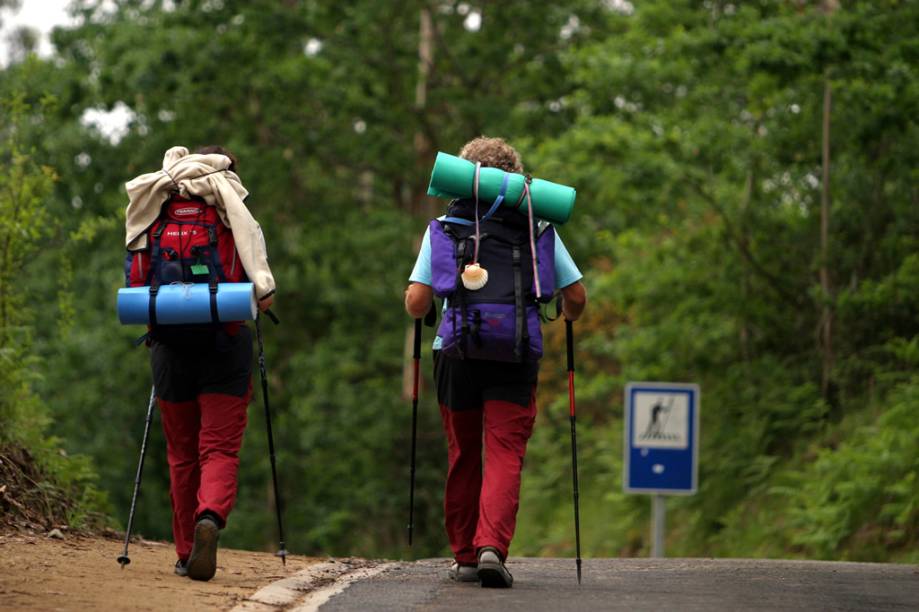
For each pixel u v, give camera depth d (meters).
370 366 81.31
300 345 85.44
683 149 50.81
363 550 78.19
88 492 27.58
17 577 17.84
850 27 47.34
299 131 80.06
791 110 51.34
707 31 49.44
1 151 31.30
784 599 18.44
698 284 53.75
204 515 18.75
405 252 80.69
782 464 47.16
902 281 46.66
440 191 19.05
